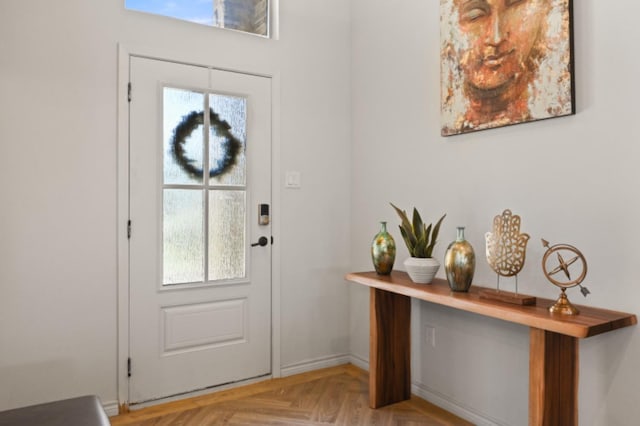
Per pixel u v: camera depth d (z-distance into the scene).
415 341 2.67
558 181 1.93
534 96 1.98
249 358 2.87
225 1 2.96
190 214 2.66
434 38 2.56
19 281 2.21
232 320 2.81
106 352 2.42
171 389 2.61
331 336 3.18
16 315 2.20
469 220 2.35
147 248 2.53
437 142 2.54
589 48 1.81
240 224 2.83
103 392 2.41
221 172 2.76
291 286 3.02
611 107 1.74
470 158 2.34
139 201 2.51
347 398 2.63
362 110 3.13
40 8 2.26
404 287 2.19
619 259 1.71
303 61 3.07
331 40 3.19
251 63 2.88
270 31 3.03
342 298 3.21
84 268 2.36
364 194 3.11
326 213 3.16
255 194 2.88
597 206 1.79
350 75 3.23
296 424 2.31
